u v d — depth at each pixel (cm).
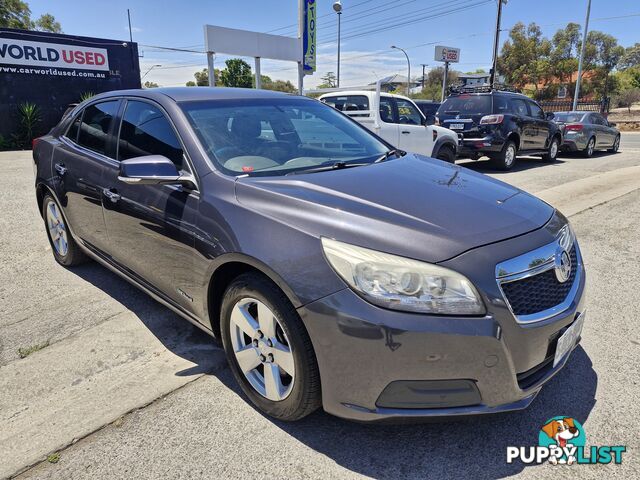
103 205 338
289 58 1959
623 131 3075
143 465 212
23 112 1622
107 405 253
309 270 203
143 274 317
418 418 196
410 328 186
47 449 222
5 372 284
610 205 666
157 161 258
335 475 206
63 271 441
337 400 204
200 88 349
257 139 302
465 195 250
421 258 194
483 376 194
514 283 202
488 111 1045
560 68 5766
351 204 224
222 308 247
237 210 237
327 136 339
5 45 1579
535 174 1000
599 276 416
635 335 317
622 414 240
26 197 754
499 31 2966
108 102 370
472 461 213
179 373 281
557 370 223
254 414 245
